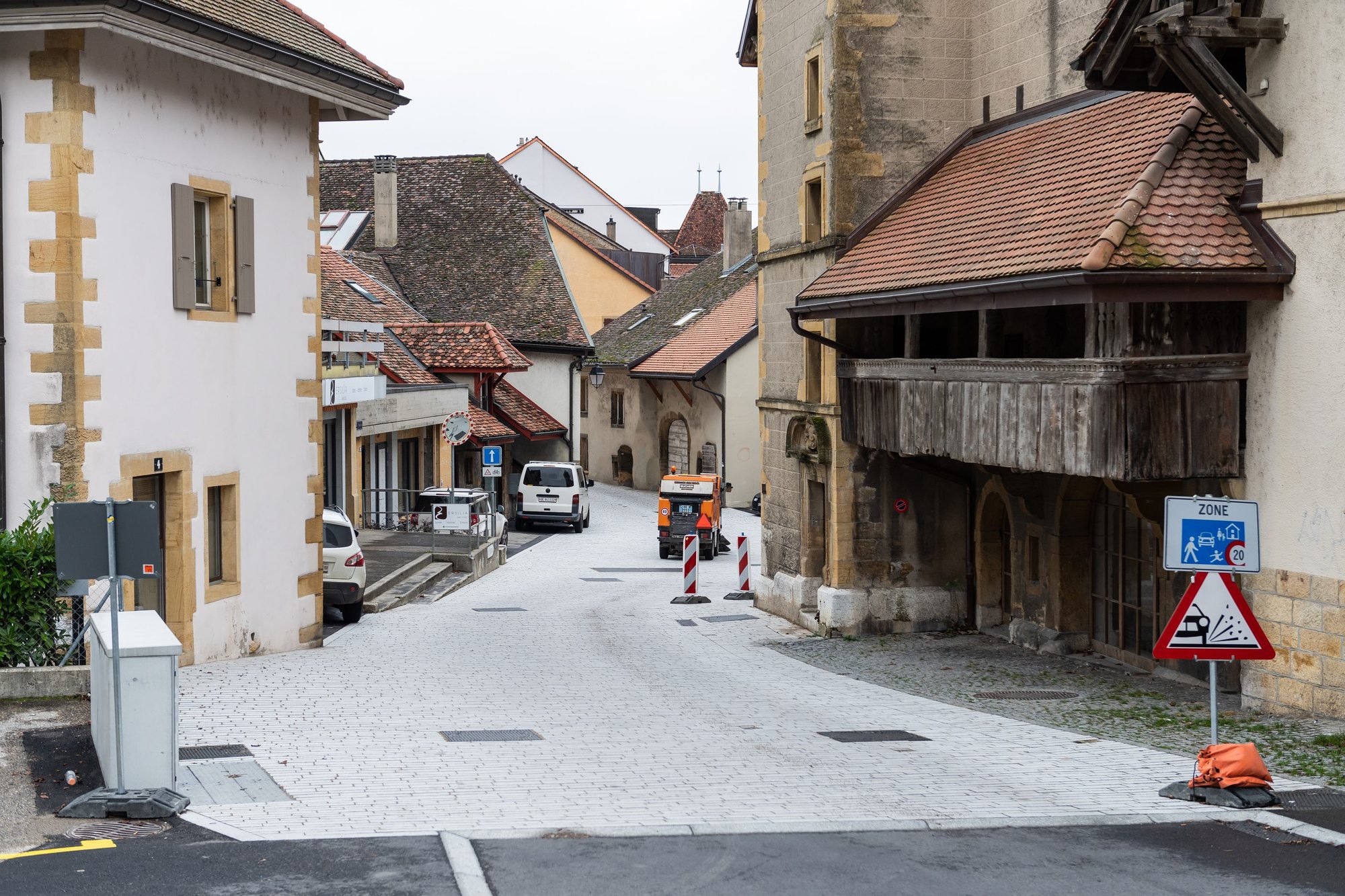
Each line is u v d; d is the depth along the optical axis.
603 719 15.12
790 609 26.38
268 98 18.47
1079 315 19.48
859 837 9.62
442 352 49.09
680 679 19.02
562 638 23.77
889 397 21.08
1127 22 15.27
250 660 18.08
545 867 8.70
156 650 9.98
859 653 21.92
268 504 18.88
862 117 23.36
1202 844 9.48
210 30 15.99
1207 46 14.65
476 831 9.48
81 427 14.80
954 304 18.05
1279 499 14.69
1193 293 14.59
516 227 60.91
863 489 23.59
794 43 25.64
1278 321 14.69
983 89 23.23
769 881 8.48
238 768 11.46
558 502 47.50
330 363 34.50
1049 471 16.28
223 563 18.03
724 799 10.89
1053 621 21.12
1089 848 9.38
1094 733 14.57
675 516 40.34
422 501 41.50
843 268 22.22
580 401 60.88
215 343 17.36
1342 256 13.74
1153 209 15.19
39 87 14.62
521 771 11.88
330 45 19.94
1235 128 14.96
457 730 13.92
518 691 17.17
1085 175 17.61
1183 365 15.04
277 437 19.03
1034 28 21.59
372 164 64.56
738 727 14.81
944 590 23.92
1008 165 20.50
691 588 30.08
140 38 15.04
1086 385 15.47
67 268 14.69
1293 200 14.31
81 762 11.02
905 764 12.67
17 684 13.09
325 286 42.88
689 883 8.41
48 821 9.55
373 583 29.02
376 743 12.89
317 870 8.48
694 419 57.62
